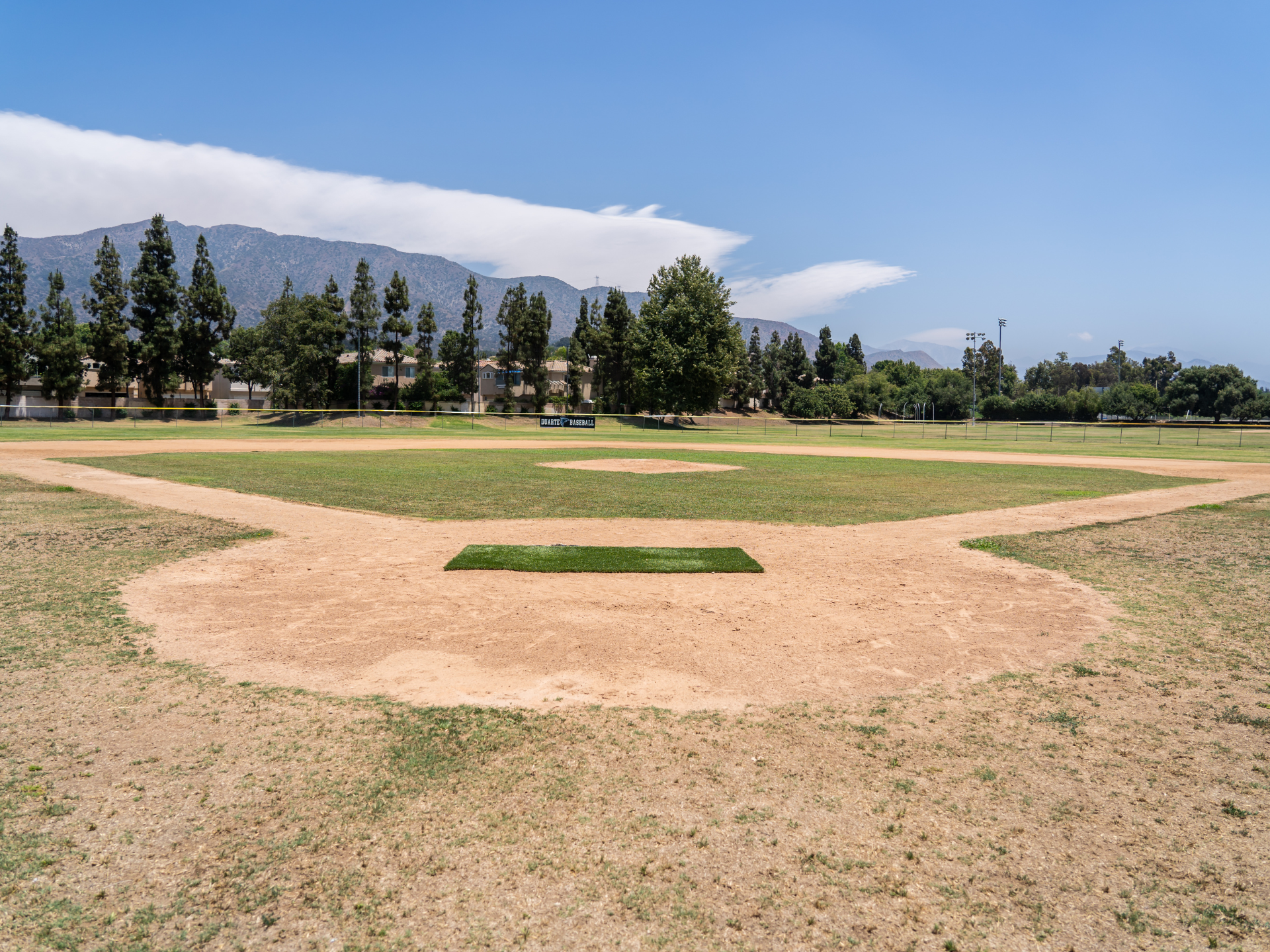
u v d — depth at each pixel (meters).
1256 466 28.70
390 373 95.12
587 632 6.96
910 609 7.83
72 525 12.51
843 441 55.72
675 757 4.41
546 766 4.29
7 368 66.94
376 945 2.85
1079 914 3.07
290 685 5.53
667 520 14.03
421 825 3.67
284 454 31.22
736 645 6.60
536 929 2.95
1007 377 161.75
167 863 3.36
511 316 86.50
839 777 4.19
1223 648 6.52
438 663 6.07
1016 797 3.99
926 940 2.91
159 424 66.69
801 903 3.13
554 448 40.03
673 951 2.83
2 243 68.19
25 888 3.18
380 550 10.75
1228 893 3.21
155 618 7.21
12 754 4.34
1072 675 5.88
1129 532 12.81
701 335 76.06
